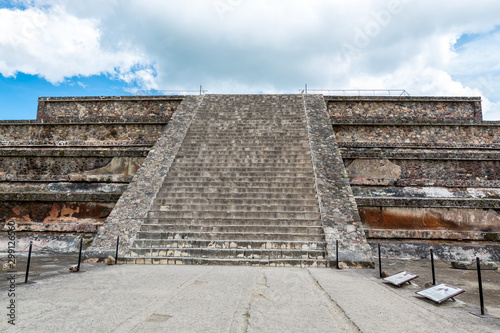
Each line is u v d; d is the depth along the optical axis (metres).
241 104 16.11
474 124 14.44
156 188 10.70
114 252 8.38
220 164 11.91
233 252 8.34
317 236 8.79
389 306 4.60
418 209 11.03
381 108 15.92
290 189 10.58
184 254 8.36
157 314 4.05
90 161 13.60
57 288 5.39
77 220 11.52
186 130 13.91
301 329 3.63
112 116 16.58
